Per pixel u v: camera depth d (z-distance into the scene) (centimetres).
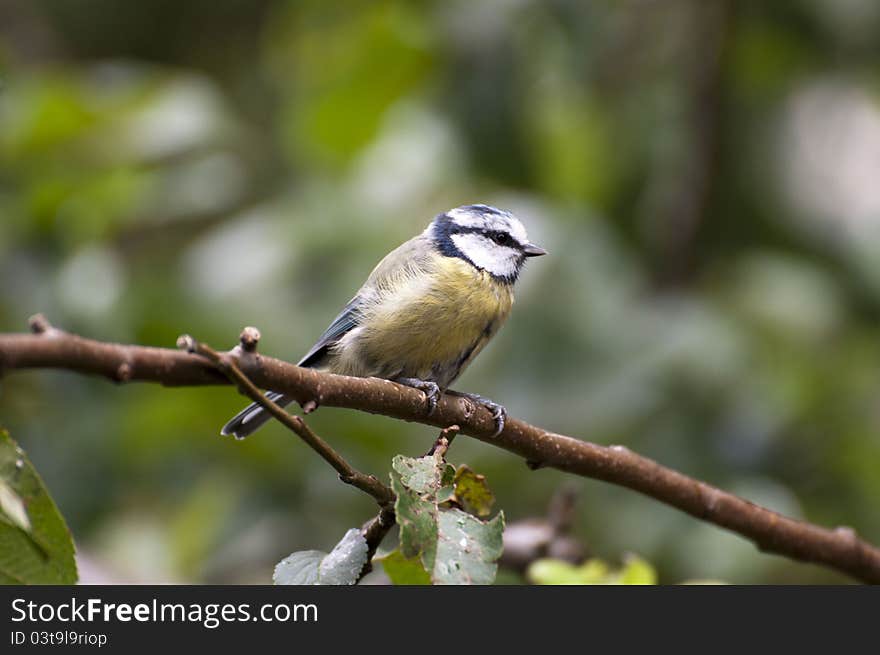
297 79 1356
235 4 1486
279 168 1341
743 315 1166
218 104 1184
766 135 1249
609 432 1083
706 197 1209
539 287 1095
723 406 1102
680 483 676
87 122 1101
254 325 1098
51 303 1052
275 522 1080
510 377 1084
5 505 401
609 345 1086
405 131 1220
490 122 1198
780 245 1240
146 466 1099
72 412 1070
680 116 1212
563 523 752
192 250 1193
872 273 1234
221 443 1095
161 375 418
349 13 1302
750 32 1243
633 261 1181
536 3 1209
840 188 1298
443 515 474
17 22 1411
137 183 1138
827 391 1162
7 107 1095
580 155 1227
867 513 1140
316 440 468
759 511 692
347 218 1146
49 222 1103
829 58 1259
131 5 1445
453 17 1221
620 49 1230
